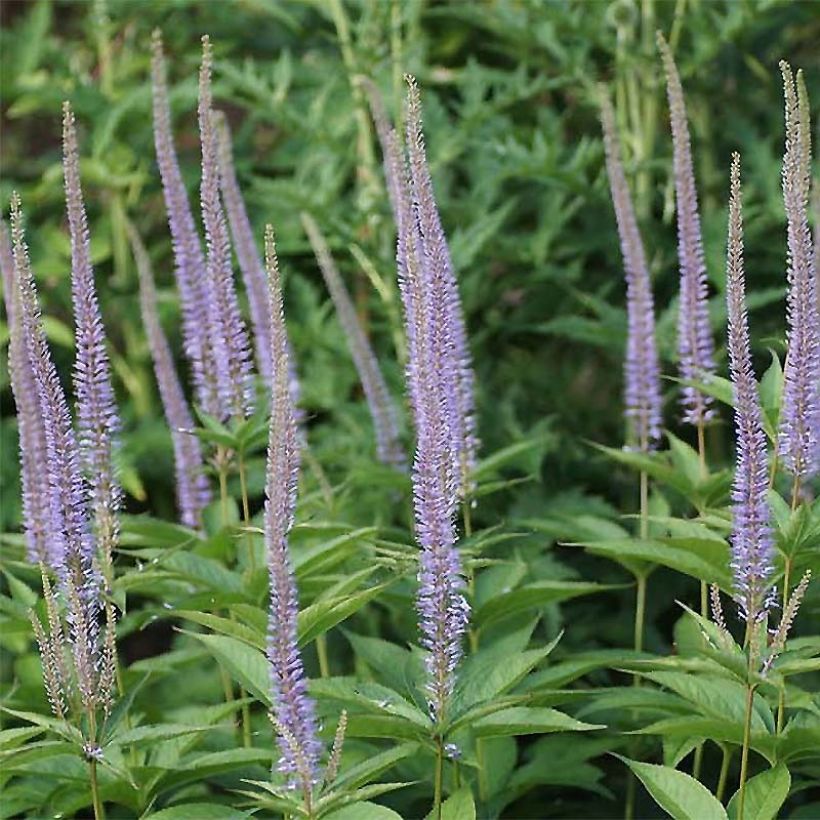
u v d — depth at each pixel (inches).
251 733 359.3
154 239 608.1
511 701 271.9
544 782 353.4
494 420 488.7
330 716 318.3
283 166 557.6
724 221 466.0
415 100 279.3
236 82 501.0
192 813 281.4
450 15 551.2
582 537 381.1
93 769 282.8
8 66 588.4
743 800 286.8
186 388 590.9
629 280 381.4
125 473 522.9
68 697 281.7
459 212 507.5
